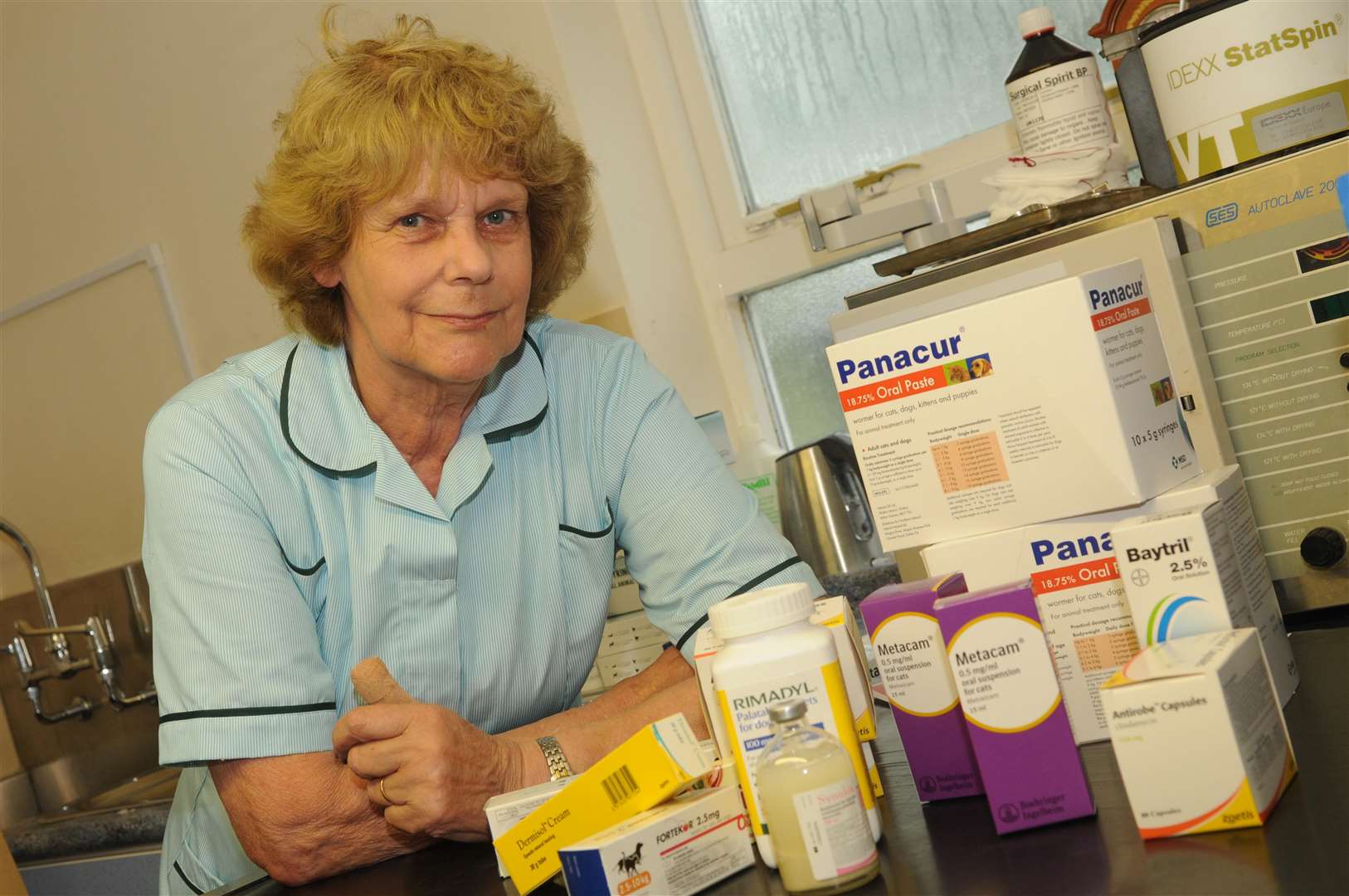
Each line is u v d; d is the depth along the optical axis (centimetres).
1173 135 119
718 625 75
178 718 105
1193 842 64
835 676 73
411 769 96
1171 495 81
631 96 215
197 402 114
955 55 199
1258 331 107
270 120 228
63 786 260
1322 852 59
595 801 79
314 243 110
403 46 110
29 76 255
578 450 126
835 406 215
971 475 85
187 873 138
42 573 267
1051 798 71
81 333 258
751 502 122
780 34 212
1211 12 113
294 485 115
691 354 216
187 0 233
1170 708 65
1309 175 104
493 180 107
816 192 173
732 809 77
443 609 118
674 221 218
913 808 80
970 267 114
